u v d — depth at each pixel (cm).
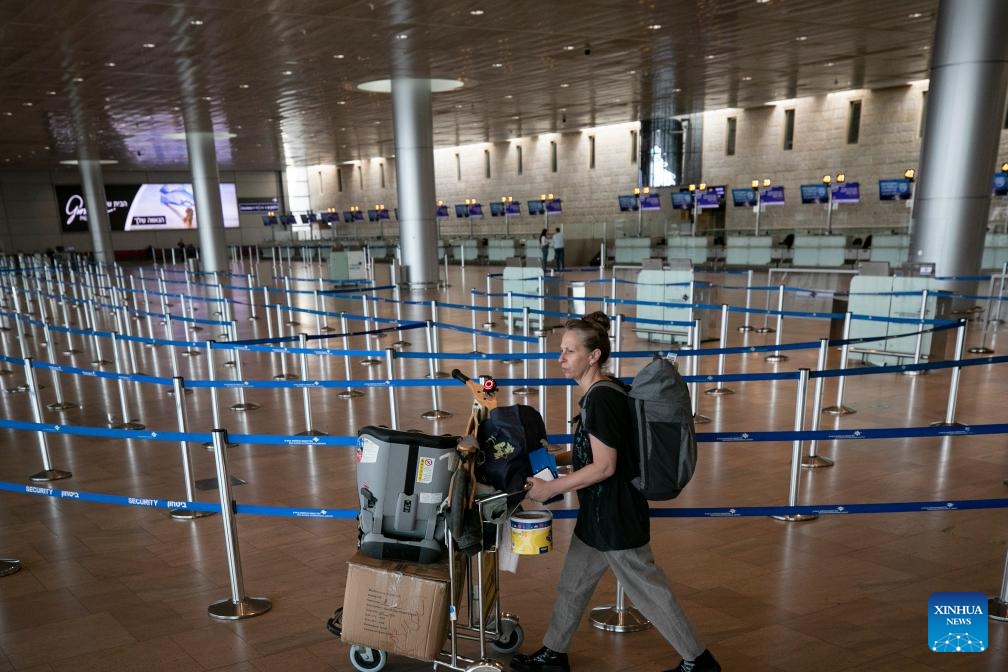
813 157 2955
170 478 638
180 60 1711
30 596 434
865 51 1909
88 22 1337
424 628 303
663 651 358
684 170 3312
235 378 1038
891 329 1022
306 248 3831
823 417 769
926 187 1106
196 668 356
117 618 405
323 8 1311
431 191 2233
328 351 665
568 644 333
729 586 423
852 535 489
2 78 1828
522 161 4066
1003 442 677
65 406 901
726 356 1096
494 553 350
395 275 2356
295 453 696
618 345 823
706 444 684
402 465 303
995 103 1046
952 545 472
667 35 1639
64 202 4691
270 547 495
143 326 1616
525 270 1377
